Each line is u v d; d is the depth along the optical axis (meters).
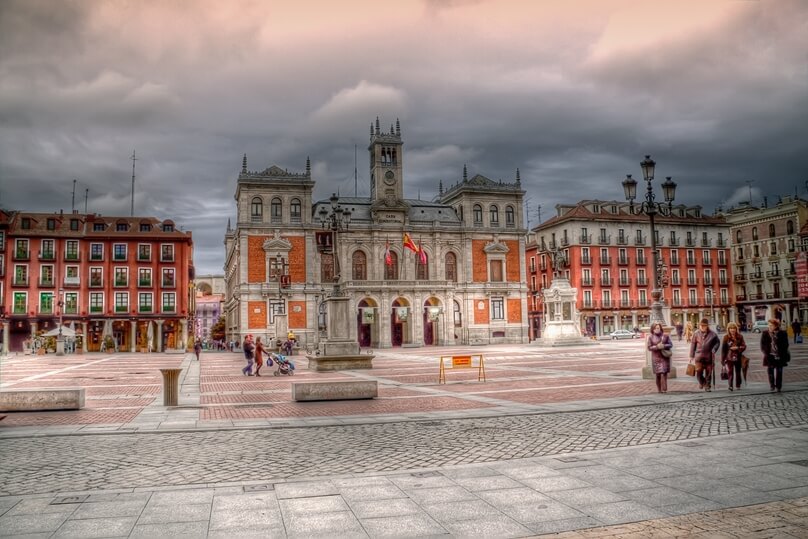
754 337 68.31
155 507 7.82
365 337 80.62
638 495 8.10
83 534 6.87
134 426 14.37
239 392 22.36
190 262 94.75
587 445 11.27
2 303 74.56
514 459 10.25
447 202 92.88
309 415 16.03
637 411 15.38
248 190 77.56
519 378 25.45
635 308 95.50
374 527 7.04
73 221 78.31
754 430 12.27
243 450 11.53
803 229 92.12
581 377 25.08
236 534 6.85
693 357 19.50
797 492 8.10
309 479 9.15
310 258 78.31
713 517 7.22
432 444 11.77
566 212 99.31
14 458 10.96
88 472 9.81
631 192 26.44
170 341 79.56
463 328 83.75
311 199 79.31
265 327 76.19
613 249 96.06
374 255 81.50
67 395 17.42
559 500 7.95
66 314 75.94
